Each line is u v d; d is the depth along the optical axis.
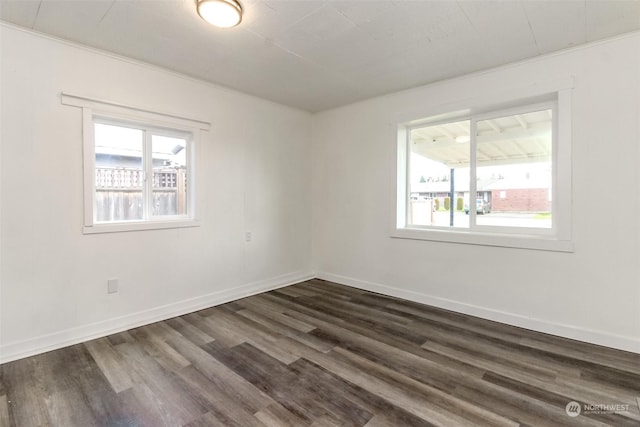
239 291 3.72
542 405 1.76
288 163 4.29
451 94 3.24
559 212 2.64
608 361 2.23
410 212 3.84
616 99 2.39
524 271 2.84
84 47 2.57
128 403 1.78
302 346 2.47
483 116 3.23
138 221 2.96
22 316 2.33
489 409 1.72
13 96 2.28
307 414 1.69
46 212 2.42
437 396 1.84
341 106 4.23
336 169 4.34
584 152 2.52
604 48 2.43
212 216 3.46
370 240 3.98
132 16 2.18
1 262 2.25
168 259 3.11
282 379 2.02
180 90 3.16
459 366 2.17
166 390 1.90
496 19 2.20
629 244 2.37
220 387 1.93
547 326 2.72
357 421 1.64
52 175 2.45
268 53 2.72
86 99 2.58
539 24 2.25
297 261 4.46
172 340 2.57
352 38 2.47
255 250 3.91
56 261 2.47
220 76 3.23
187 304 3.25
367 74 3.16
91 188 2.63
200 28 2.33
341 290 4.02
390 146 3.74
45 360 2.25
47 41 2.40
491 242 3.01
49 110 2.42
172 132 3.23
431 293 3.45
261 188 3.96
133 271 2.88
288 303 3.51
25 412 1.71
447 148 3.52
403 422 1.63
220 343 2.52
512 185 3.07
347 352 2.37
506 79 2.89
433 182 3.63
